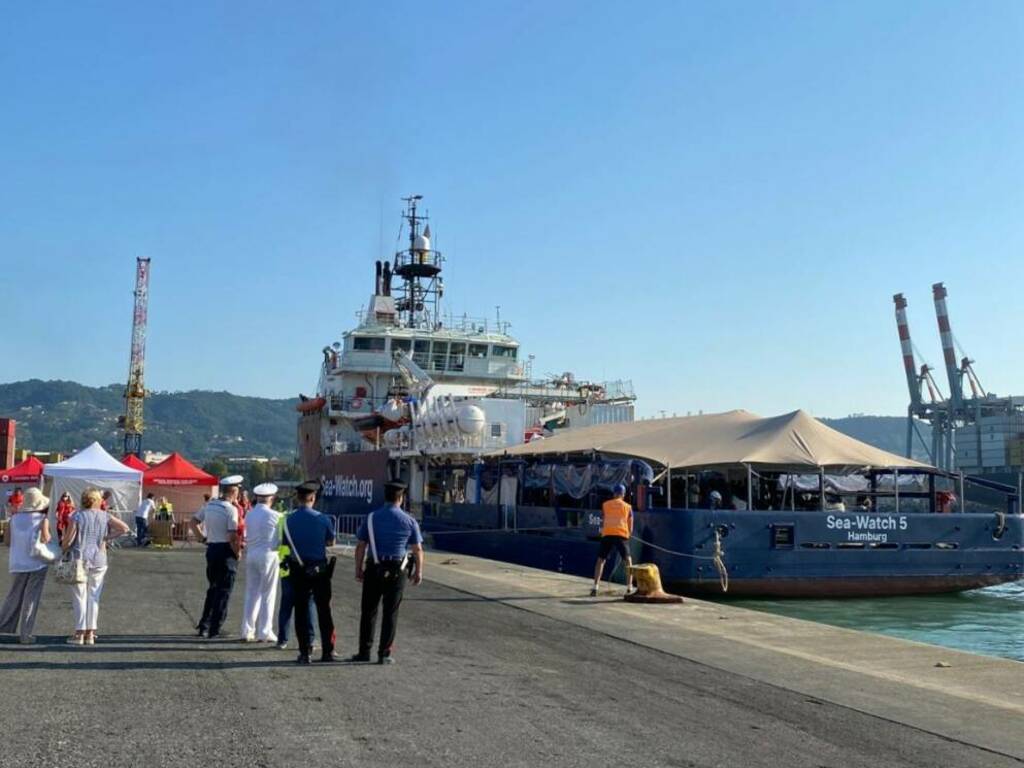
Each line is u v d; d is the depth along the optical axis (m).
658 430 24.95
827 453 21.12
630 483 21.39
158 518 32.12
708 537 20.06
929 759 6.96
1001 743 7.50
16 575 10.61
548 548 24.52
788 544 20.44
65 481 29.53
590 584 18.77
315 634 11.43
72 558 10.53
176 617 13.19
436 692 8.54
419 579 10.20
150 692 8.19
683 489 25.56
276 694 8.25
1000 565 21.64
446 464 33.81
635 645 11.76
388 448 36.22
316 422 45.72
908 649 11.94
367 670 9.52
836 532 20.70
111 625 12.21
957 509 24.25
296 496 10.33
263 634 11.17
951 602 21.05
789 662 10.86
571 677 9.51
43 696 7.91
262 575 11.17
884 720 8.16
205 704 7.77
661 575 20.17
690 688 9.21
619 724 7.57
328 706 7.84
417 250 49.06
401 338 43.66
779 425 22.22
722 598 20.56
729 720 7.91
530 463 27.70
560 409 41.62
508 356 45.72
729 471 24.42
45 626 12.00
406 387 40.16
